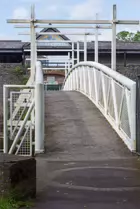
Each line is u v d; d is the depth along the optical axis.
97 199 6.93
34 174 6.82
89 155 11.53
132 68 43.03
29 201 6.59
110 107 15.24
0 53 55.53
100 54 54.41
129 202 6.75
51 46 54.06
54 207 6.39
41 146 11.78
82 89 24.69
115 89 14.25
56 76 63.72
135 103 11.76
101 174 9.09
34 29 22.61
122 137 12.88
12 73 40.69
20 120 11.95
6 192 6.27
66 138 13.13
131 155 11.58
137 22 22.47
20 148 11.77
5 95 11.93
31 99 12.10
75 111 17.09
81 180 8.46
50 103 19.25
